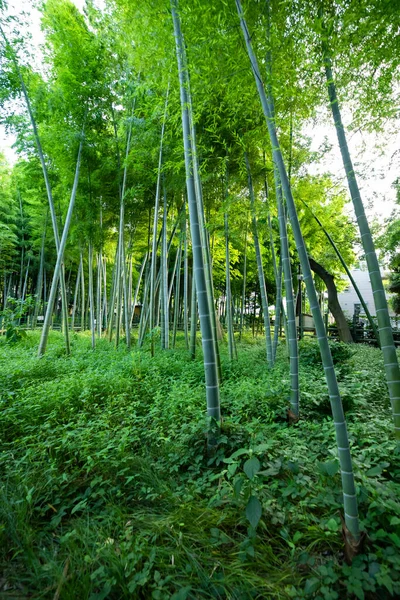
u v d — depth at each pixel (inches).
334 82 116.1
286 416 129.3
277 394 138.9
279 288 244.8
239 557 64.1
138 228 419.8
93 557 64.9
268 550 65.7
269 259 488.7
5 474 94.9
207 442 103.7
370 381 185.5
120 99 291.0
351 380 179.6
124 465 94.8
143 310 373.7
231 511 76.4
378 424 118.6
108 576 60.3
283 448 98.4
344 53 116.5
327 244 394.9
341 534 66.2
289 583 59.2
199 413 119.8
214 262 500.1
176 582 58.9
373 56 114.6
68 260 637.9
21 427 119.6
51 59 269.4
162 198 338.3
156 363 211.5
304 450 98.8
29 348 302.7
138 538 67.9
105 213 374.9
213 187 253.8
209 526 73.7
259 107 141.2
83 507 78.5
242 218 263.0
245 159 215.3
